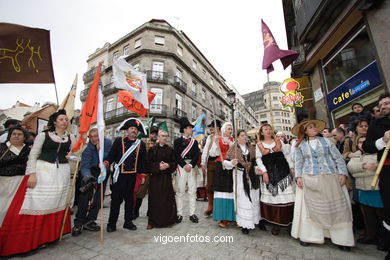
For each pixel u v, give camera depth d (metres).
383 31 4.55
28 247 2.26
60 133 2.87
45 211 2.48
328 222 2.31
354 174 2.65
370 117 3.18
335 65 6.81
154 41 17.20
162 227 3.32
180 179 3.78
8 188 2.58
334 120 6.97
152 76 15.97
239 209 2.97
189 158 3.79
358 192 2.71
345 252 2.27
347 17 5.30
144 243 2.61
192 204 3.72
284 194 2.83
